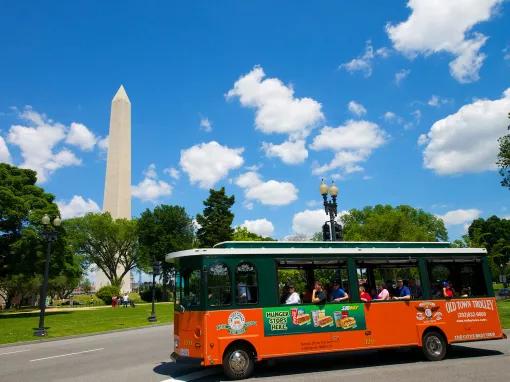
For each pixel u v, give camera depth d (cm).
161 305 5797
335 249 1241
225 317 1084
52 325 2862
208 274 1102
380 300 1242
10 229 3847
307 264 1206
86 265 7581
